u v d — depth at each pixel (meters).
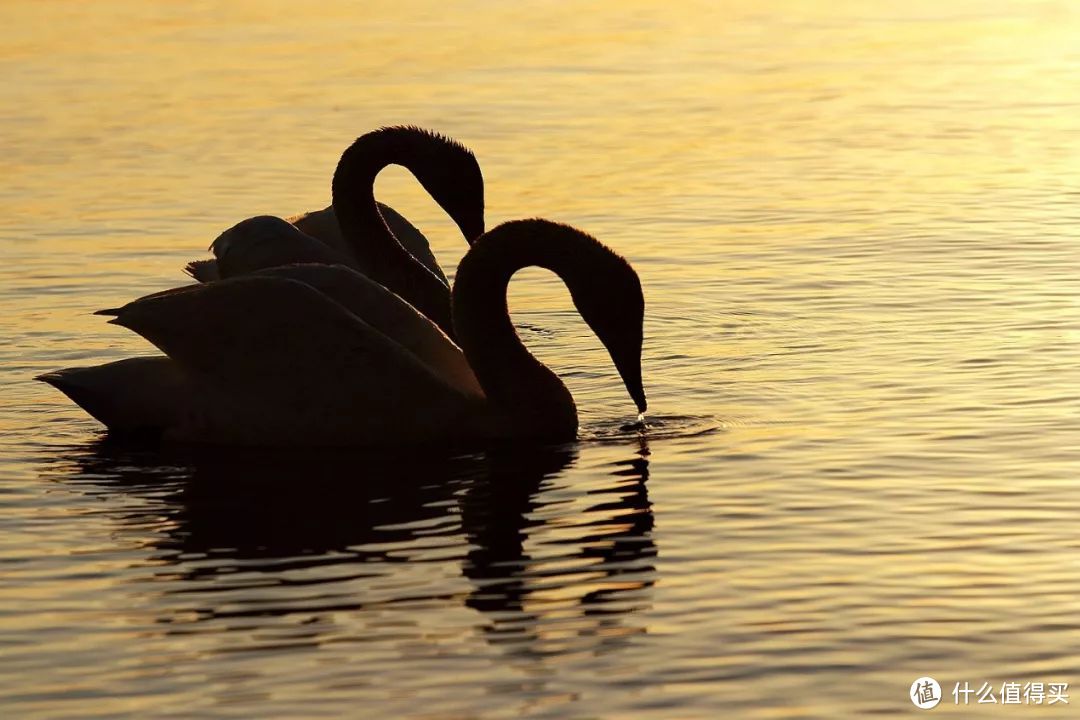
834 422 13.30
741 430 13.19
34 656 9.40
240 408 13.34
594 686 8.88
